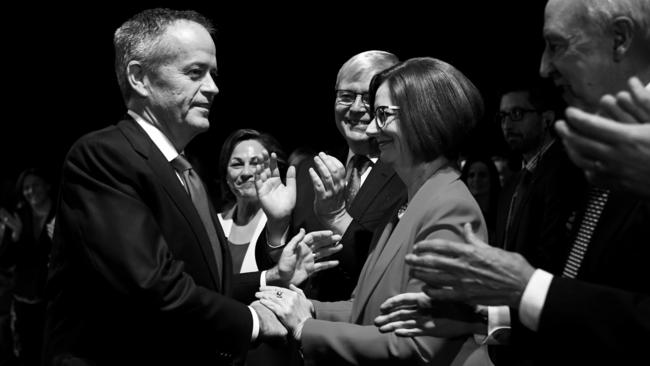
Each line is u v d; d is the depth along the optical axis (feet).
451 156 7.28
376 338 6.87
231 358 7.43
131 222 6.97
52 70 22.67
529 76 18.51
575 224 5.99
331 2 20.79
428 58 7.36
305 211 9.86
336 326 7.14
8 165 22.76
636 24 5.34
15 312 15.48
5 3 22.39
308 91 21.22
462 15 19.42
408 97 7.16
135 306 6.98
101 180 7.14
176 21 7.63
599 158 4.69
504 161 15.89
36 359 15.42
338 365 7.03
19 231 15.88
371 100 7.66
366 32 20.44
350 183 10.03
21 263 15.65
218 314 7.19
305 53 21.12
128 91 7.70
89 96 22.77
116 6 22.17
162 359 7.19
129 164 7.16
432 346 6.72
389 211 8.71
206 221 7.95
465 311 6.27
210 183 16.51
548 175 7.64
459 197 6.87
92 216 6.99
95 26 22.41
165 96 7.52
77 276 7.18
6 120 22.72
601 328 5.03
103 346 7.14
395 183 9.16
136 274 6.85
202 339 7.19
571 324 5.08
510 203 10.43
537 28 18.72
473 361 6.84
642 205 5.32
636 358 5.00
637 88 4.71
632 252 5.32
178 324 7.04
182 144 7.87
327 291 9.30
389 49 20.22
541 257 6.59
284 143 21.35
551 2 5.62
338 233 9.09
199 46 7.58
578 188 6.45
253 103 21.50
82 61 22.62
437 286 5.55
